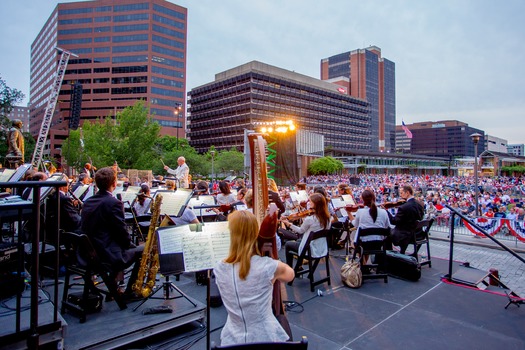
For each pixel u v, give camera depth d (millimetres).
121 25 90812
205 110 96188
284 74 94688
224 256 2857
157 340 3420
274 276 2160
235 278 2150
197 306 3748
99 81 91312
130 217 6484
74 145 49844
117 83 90875
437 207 15203
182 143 74000
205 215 6527
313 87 98625
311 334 3729
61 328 2775
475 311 4383
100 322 3303
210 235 2945
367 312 4328
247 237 2201
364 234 5422
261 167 2768
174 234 2930
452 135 182375
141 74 90312
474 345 3518
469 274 5738
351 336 3688
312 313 4289
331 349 3412
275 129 13797
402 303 4637
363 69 163625
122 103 90500
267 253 2289
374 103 167625
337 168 71875
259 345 1683
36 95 110750
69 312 3529
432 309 4438
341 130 109312
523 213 13352
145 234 6566
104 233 3541
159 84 91750
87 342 2904
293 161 19359
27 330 2578
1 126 36250
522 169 95875
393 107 180875
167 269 2785
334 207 7410
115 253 3555
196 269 2746
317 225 5098
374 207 5668
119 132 38656
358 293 5008
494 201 17547
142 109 39625
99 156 38094
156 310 3541
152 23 90500
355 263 5383
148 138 38594
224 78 93562
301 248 5141
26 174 5719
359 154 90438
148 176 18781
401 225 6195
